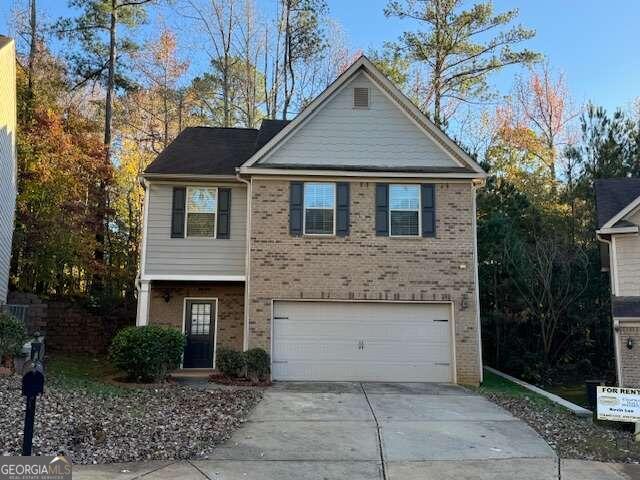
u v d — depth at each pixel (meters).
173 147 18.14
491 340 20.48
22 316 16.92
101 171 22.11
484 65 26.92
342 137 16.34
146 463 7.67
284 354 15.34
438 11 27.16
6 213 16.48
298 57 29.08
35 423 8.60
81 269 21.95
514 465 8.30
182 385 13.73
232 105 29.30
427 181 16.08
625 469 8.33
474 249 15.78
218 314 17.27
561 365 18.98
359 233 15.80
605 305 19.16
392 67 28.27
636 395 10.53
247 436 9.38
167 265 16.27
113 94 26.27
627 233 15.62
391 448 9.01
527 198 23.98
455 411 11.72
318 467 7.97
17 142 20.02
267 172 15.81
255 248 15.67
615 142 22.17
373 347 15.47
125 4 25.02
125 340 13.91
